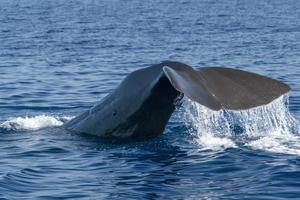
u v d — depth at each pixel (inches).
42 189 857.5
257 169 922.1
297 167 924.0
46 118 1264.8
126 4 6692.9
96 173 921.5
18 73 2048.5
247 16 4943.4
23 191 849.5
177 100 1024.2
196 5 6407.5
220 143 1049.5
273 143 1039.0
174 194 832.3
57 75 2005.4
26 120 1249.4
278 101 1049.5
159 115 1042.1
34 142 1084.5
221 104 932.0
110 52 2689.5
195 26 4052.7
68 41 3152.1
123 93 1065.5
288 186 856.3
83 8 6048.2
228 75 975.0
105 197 823.7
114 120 1072.8
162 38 3314.5
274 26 3998.5
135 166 946.7
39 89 1743.4
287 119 1249.4
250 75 979.9
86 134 1103.6
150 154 1001.5
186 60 2420.0
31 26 4008.4
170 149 1020.5
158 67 1022.4
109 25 4158.5
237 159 965.8
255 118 1129.4
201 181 879.1
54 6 6338.6
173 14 5177.2
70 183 880.3
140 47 2893.7
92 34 3545.8
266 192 836.0
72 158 993.5
